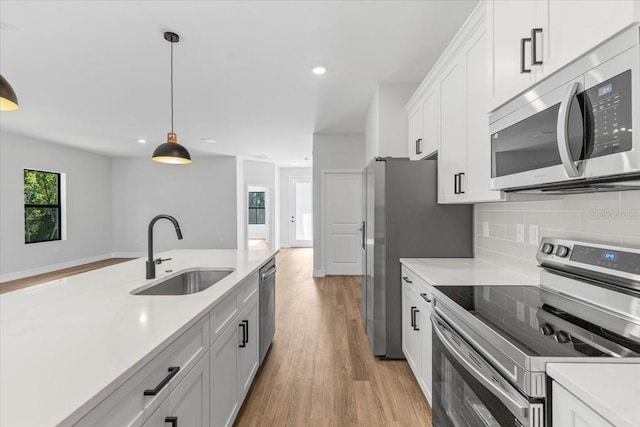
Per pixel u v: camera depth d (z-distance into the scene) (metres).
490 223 2.27
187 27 2.41
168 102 4.01
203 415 1.30
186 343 1.14
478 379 1.06
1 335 0.99
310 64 3.03
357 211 5.91
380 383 2.26
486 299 1.39
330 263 5.96
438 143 2.44
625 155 0.81
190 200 7.86
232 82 3.42
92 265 6.73
